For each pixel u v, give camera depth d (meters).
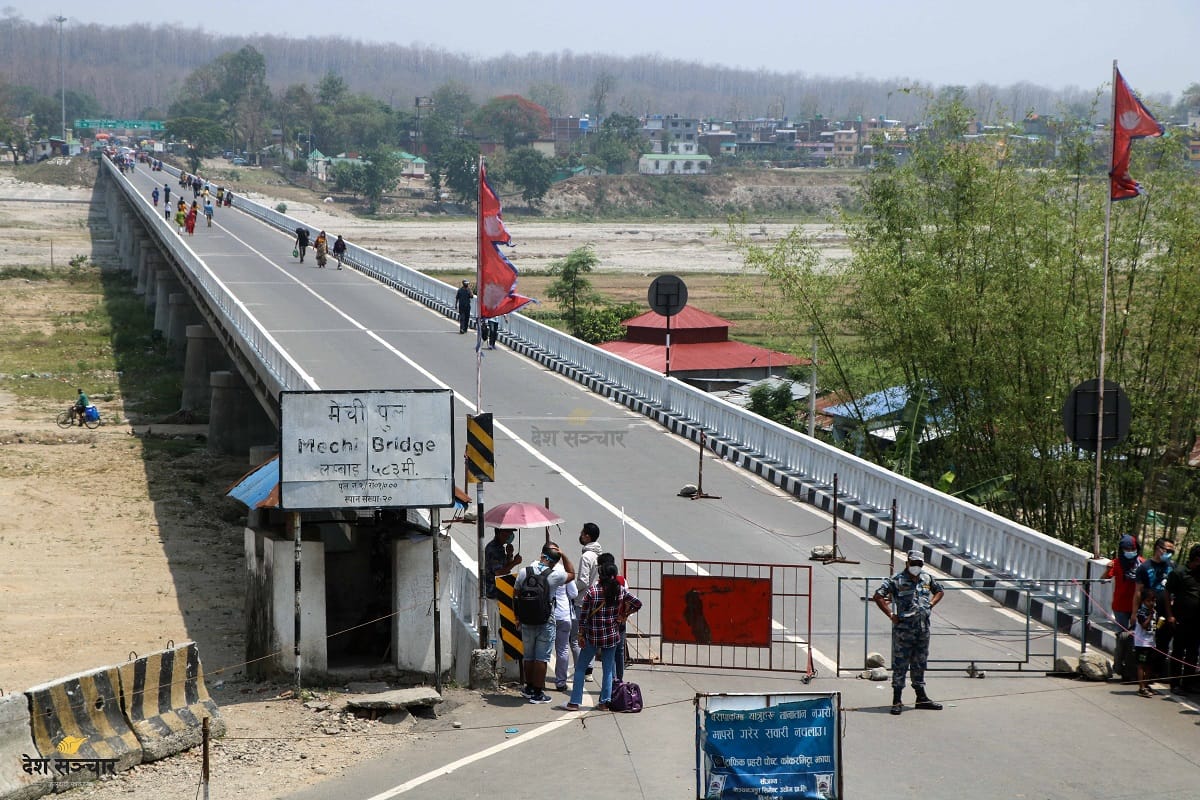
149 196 120.69
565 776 13.49
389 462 16.67
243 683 17.95
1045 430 28.83
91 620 27.23
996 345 29.00
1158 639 16.30
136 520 37.41
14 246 134.12
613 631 15.60
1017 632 19.28
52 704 13.88
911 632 15.19
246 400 48.69
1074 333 28.41
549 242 182.25
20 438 49.88
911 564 15.34
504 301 26.73
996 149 31.09
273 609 17.41
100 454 47.62
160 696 15.07
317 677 17.33
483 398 37.78
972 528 22.73
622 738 14.64
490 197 26.31
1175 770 13.28
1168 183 28.00
